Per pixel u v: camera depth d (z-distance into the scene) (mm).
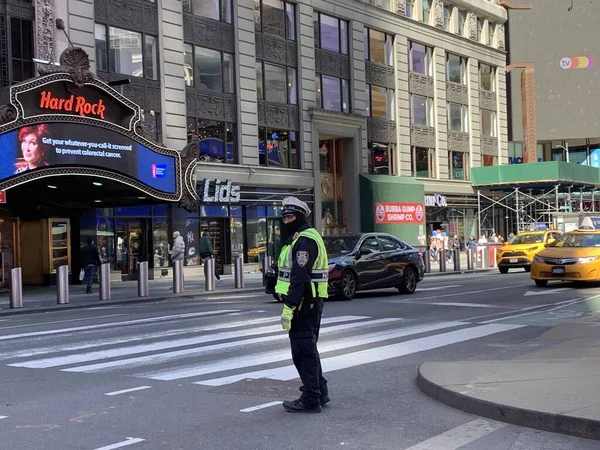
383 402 7188
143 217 28688
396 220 40188
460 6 48469
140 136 22703
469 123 48875
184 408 6961
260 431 6145
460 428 6184
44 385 8133
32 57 24125
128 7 27734
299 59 35719
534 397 6617
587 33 61625
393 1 42438
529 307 15641
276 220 34625
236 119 32312
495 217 51156
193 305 18062
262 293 23031
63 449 5672
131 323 13820
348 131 38438
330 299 17984
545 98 62531
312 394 6727
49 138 19891
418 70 44531
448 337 11430
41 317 16109
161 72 28891
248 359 9617
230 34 32312
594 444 5645
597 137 61594
